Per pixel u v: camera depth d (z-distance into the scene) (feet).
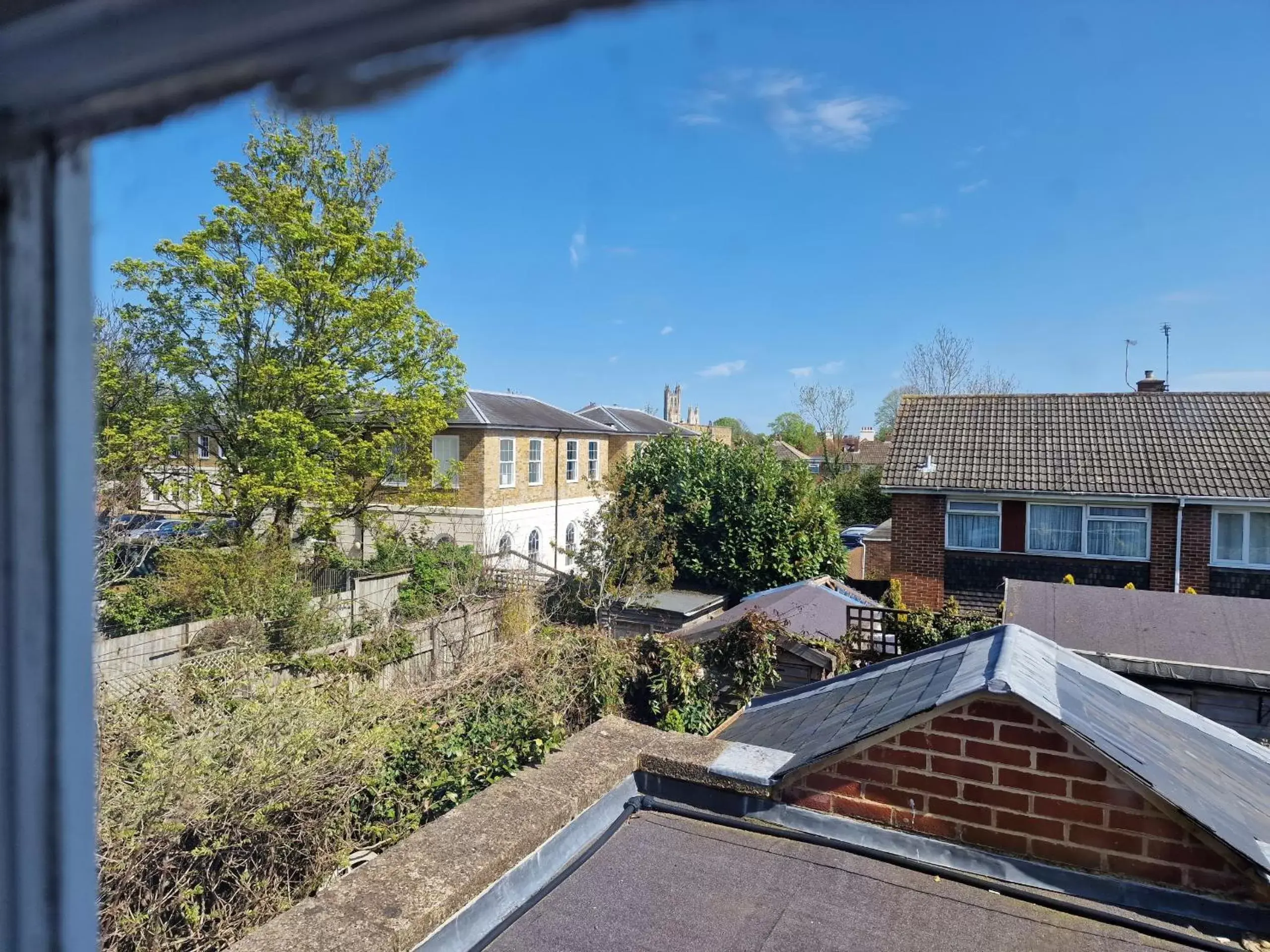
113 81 1.35
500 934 8.03
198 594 43.45
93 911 2.02
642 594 57.36
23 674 1.86
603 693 31.73
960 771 9.39
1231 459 48.70
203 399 50.80
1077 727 8.90
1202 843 8.42
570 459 89.30
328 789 21.62
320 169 51.70
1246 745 12.21
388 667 37.86
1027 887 8.73
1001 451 54.03
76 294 1.73
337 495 53.72
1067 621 29.91
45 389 1.72
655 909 8.38
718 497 63.00
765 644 33.55
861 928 8.07
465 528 73.82
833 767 10.02
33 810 1.90
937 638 36.14
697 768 10.69
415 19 1.09
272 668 29.01
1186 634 28.32
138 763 18.93
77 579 1.88
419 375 56.44
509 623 47.73
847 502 95.96
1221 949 7.73
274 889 20.22
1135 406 54.85
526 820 9.36
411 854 8.65
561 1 1.07
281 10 1.11
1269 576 46.32
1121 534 49.44
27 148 1.56
